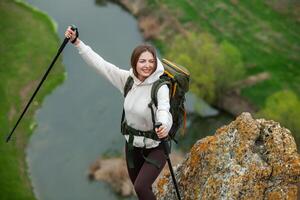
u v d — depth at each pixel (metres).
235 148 8.68
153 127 7.16
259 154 8.52
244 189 8.18
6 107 48.12
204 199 8.51
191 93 52.31
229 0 65.69
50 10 64.75
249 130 8.73
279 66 55.19
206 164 8.88
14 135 45.34
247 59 56.25
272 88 51.72
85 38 59.91
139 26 61.84
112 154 43.81
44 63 55.06
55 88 51.91
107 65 7.45
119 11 65.25
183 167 9.47
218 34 59.97
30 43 57.78
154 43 58.81
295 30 60.81
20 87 51.03
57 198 39.81
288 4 65.12
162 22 61.66
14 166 42.25
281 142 8.52
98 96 50.88
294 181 8.20
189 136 47.41
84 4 66.62
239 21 62.22
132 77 7.21
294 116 43.94
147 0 65.25
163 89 6.94
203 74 50.81
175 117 7.29
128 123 7.36
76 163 43.06
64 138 45.81
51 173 42.16
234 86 51.62
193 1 65.19
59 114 48.56
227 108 50.41
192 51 53.06
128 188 39.66
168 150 7.30
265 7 64.69
